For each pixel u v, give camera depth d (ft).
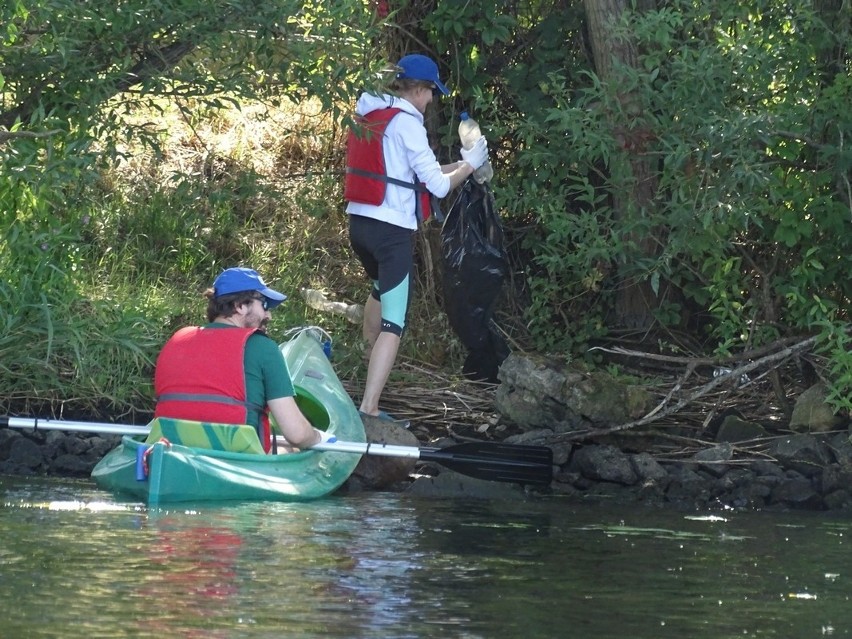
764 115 58.90
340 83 54.39
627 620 30.86
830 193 63.77
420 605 31.32
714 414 60.75
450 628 29.30
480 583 34.17
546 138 68.54
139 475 45.37
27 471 53.72
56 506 43.39
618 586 34.73
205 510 43.91
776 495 53.98
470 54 73.05
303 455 50.06
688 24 63.10
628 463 55.42
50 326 58.80
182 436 47.98
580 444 57.67
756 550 41.68
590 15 67.62
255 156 86.22
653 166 66.23
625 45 66.85
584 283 68.49
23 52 52.54
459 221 64.80
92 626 28.09
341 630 28.63
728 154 58.95
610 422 57.67
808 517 50.90
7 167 51.03
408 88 58.34
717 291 62.49
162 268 76.59
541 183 71.20
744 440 58.29
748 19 62.08
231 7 52.16
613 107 62.34
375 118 56.80
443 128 73.36
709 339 70.69
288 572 34.06
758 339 63.16
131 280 74.13
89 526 39.63
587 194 67.62
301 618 29.45
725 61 60.03
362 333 68.44
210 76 55.62
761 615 31.99
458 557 37.68
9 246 58.70
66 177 52.11
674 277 67.77
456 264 64.80
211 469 46.01
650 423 59.11
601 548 40.65
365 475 53.78
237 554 36.14
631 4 67.77
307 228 81.46
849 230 62.49
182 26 53.06
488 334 66.28
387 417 57.47
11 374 59.00
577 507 50.49
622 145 63.41
